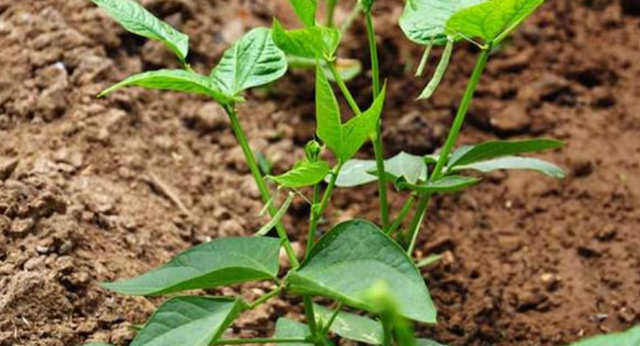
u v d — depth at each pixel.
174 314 0.96
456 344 1.29
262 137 1.48
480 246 1.40
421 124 1.49
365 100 1.54
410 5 1.04
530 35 1.64
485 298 1.34
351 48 1.58
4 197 1.23
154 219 1.32
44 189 1.26
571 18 1.68
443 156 1.09
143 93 1.46
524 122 1.54
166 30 1.06
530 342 1.30
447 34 1.02
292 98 1.53
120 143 1.39
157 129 1.44
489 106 1.56
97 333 1.16
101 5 1.05
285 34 1.02
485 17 0.99
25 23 1.46
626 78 1.61
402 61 1.58
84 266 1.21
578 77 1.61
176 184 1.39
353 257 0.95
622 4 1.70
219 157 1.44
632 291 1.35
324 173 0.99
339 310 1.06
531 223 1.43
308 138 1.50
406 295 0.92
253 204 1.40
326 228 1.40
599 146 1.52
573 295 1.35
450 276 1.36
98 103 1.42
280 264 1.33
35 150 1.34
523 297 1.34
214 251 0.99
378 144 1.08
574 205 1.45
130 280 0.98
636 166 1.50
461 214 1.44
